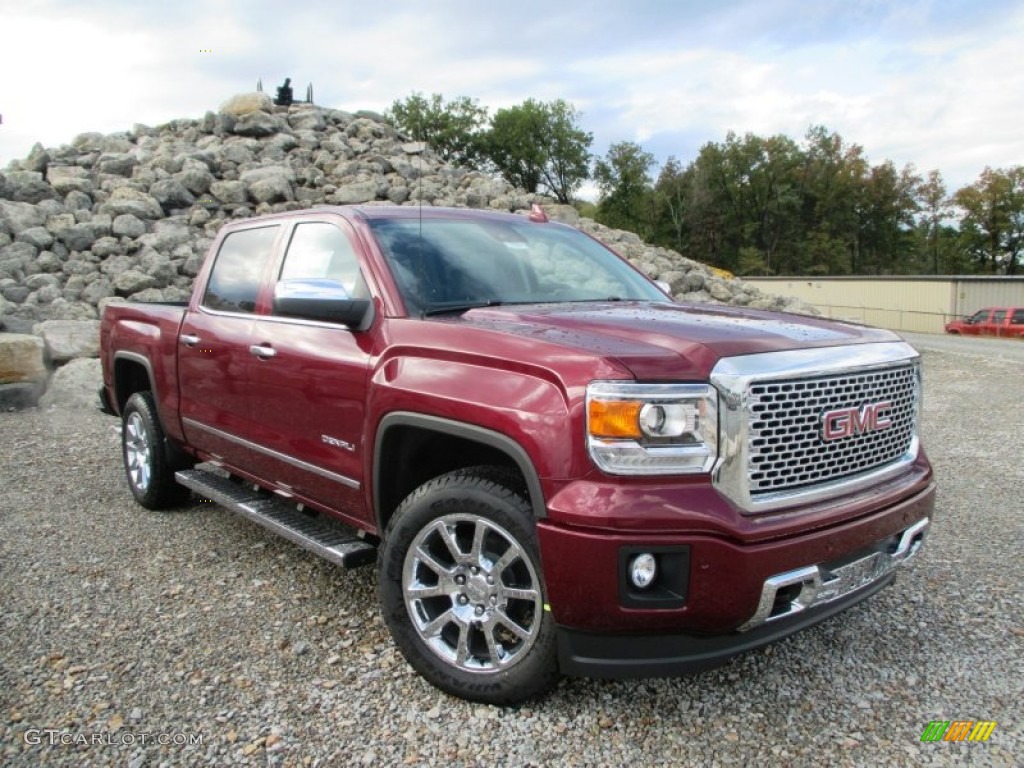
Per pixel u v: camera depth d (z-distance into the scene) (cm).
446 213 421
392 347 325
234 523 507
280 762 265
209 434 455
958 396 1114
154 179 1499
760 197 8288
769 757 271
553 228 465
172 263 1238
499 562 285
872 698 307
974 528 511
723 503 256
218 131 1872
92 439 730
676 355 264
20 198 1383
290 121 2020
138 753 269
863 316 4297
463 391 289
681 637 262
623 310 350
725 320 324
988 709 300
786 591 268
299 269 407
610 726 286
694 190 8244
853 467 297
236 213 1489
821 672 326
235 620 368
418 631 306
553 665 279
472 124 6400
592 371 258
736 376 259
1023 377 1316
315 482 373
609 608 254
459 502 292
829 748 276
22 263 1189
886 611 384
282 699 302
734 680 319
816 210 8338
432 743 276
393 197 1670
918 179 8200
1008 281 3800
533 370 273
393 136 2142
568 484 258
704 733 283
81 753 268
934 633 361
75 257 1262
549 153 6700
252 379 407
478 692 293
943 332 3775
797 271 8294
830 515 275
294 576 421
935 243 8144
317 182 1694
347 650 340
